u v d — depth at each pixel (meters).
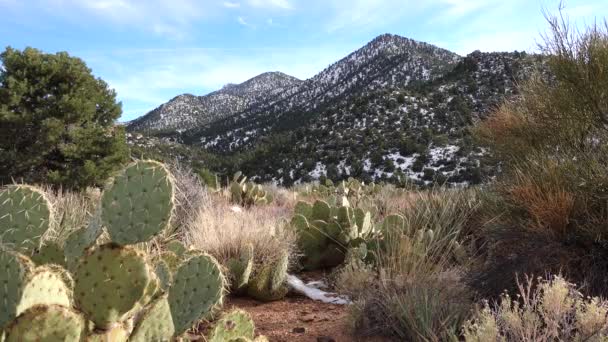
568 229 3.63
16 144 17.25
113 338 1.65
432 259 4.36
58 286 1.56
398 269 4.04
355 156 56.16
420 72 153.62
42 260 2.21
